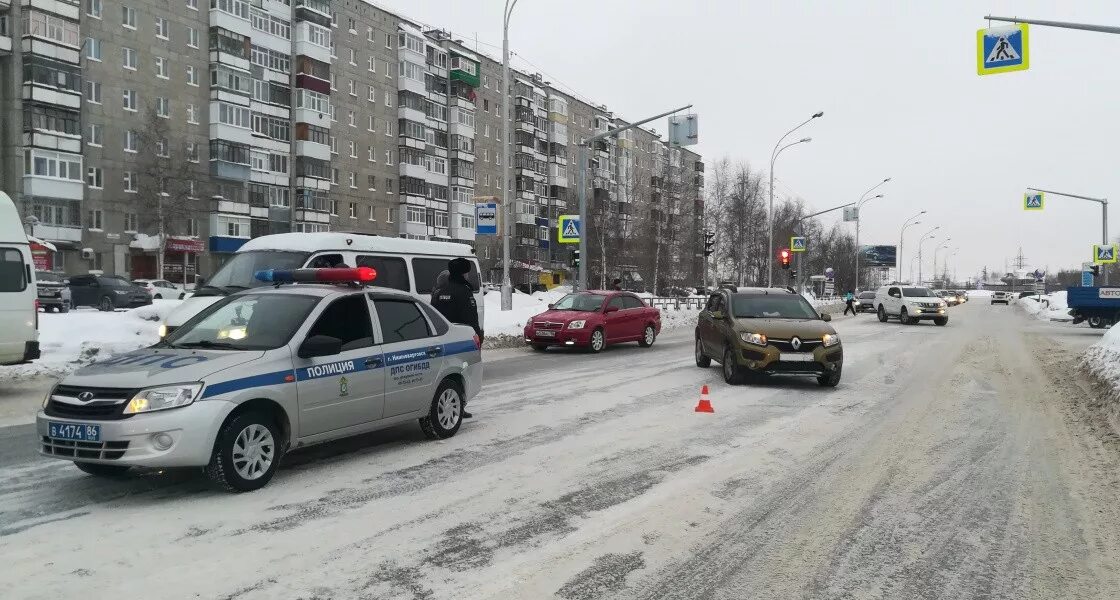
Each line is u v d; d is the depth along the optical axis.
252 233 51.09
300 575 4.07
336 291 6.75
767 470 6.57
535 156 78.88
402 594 3.86
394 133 62.94
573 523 5.05
